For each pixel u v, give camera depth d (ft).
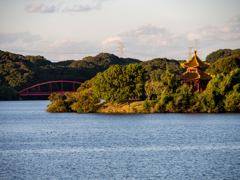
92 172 281.95
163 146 391.04
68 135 490.49
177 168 292.20
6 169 293.02
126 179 263.29
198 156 336.49
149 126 579.07
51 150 373.20
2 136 486.38
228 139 434.30
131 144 406.62
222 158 326.65
